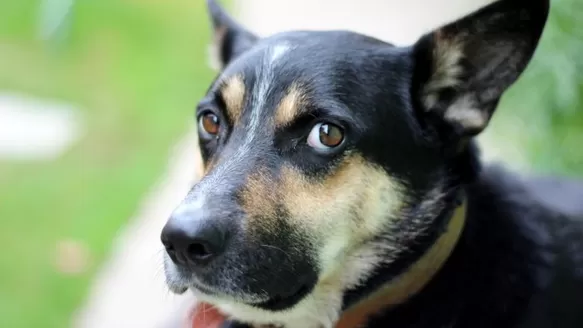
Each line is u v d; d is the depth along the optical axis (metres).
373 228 0.88
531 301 0.90
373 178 0.88
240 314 0.90
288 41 0.90
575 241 0.95
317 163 0.87
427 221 0.89
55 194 1.65
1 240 1.51
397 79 0.89
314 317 0.90
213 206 0.83
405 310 0.89
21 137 1.86
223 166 0.86
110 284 1.38
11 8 2.50
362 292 0.90
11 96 2.03
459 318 0.89
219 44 1.01
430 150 0.89
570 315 0.92
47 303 1.36
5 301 1.36
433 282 0.89
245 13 2.25
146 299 1.33
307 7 2.22
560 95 1.16
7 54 2.26
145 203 1.60
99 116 1.99
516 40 0.88
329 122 0.86
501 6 0.87
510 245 0.91
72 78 2.18
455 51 0.89
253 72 0.89
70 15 1.20
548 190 1.05
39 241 1.51
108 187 1.68
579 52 1.17
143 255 1.42
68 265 1.44
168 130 1.94
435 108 0.90
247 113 0.88
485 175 0.96
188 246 0.83
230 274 0.84
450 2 2.04
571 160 1.23
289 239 0.86
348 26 2.00
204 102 0.92
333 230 0.87
